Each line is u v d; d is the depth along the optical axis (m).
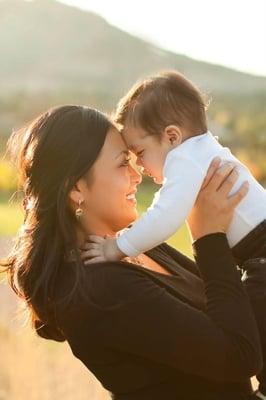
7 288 12.46
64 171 3.37
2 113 96.81
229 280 3.23
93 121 3.43
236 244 3.54
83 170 3.38
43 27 153.38
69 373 8.59
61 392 8.10
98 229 3.53
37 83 131.50
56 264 3.34
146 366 3.23
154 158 3.72
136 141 3.75
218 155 3.54
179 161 3.55
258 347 3.17
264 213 3.51
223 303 3.18
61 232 3.36
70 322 3.25
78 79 134.62
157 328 3.15
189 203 3.45
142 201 28.55
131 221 3.56
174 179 3.50
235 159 3.56
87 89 118.94
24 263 3.44
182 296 3.36
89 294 3.20
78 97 107.75
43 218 3.41
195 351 3.14
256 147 67.88
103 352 3.23
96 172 3.41
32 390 8.23
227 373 3.17
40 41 149.12
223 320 3.16
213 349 3.12
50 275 3.32
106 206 3.46
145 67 141.88
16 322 10.09
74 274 3.27
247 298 3.23
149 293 3.18
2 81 131.62
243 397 3.32
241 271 3.56
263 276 3.42
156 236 3.45
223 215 3.34
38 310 3.41
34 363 8.89
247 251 3.51
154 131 3.70
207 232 3.32
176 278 3.47
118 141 3.47
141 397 3.25
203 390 3.25
